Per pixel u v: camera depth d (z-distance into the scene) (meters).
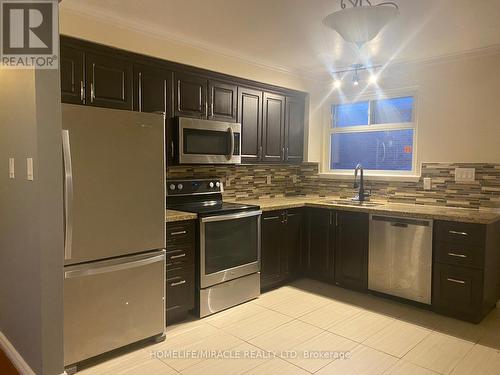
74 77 2.69
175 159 3.34
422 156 3.96
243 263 3.53
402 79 4.08
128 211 2.52
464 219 3.11
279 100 4.33
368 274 3.74
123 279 2.53
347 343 2.76
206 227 3.18
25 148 2.17
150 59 3.11
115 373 2.34
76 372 2.34
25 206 2.22
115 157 2.44
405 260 3.47
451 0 2.47
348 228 3.87
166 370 2.38
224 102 3.73
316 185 4.92
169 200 3.54
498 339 2.84
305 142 4.71
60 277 2.15
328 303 3.54
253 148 4.06
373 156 4.50
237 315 3.26
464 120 3.66
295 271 4.18
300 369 2.40
